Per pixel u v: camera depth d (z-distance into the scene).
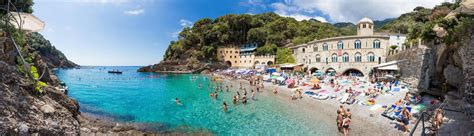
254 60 101.31
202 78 71.25
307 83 41.94
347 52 57.25
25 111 10.94
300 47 77.44
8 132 9.13
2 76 11.43
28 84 12.92
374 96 28.28
